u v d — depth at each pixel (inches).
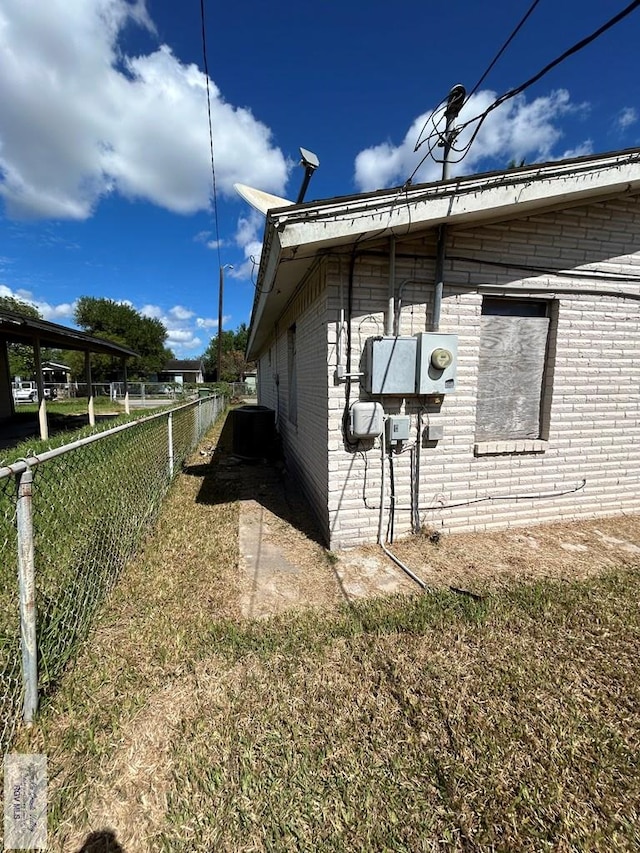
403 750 63.2
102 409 773.9
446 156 139.6
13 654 79.5
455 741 64.7
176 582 118.1
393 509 144.0
